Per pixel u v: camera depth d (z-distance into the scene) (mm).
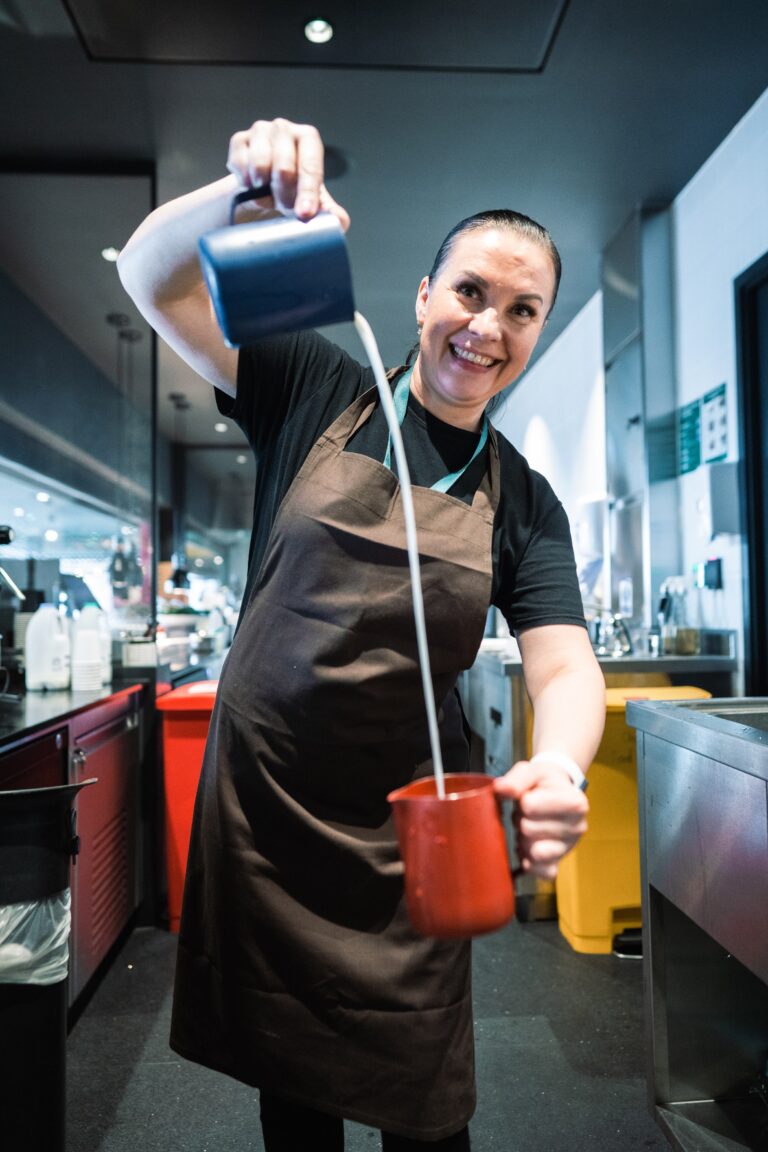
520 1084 1874
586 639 1021
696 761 1461
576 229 3824
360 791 1003
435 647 983
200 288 925
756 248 2963
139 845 2895
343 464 981
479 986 2381
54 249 3434
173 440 8727
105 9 2438
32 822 1180
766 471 3006
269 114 2973
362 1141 1696
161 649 4301
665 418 3600
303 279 686
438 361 939
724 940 1365
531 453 5785
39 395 3523
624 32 2564
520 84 2807
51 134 3111
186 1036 1064
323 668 963
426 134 3092
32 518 3520
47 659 2678
